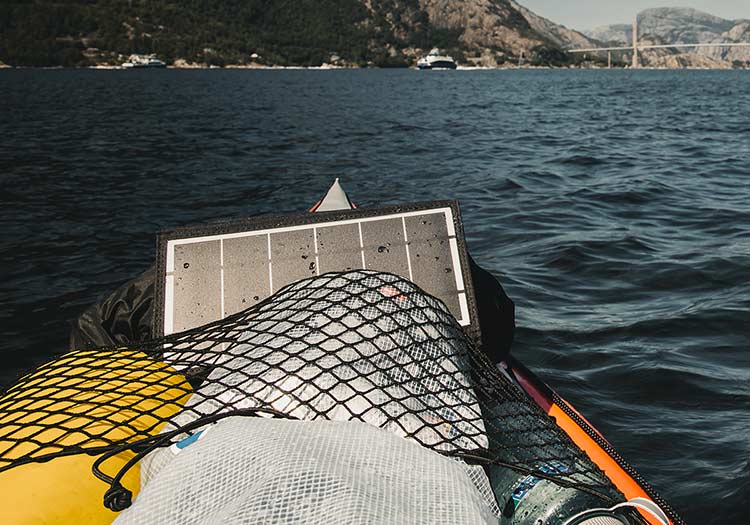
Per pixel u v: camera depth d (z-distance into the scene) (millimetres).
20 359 4738
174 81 58844
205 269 2504
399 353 1813
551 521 1667
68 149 15305
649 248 7523
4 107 27688
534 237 8055
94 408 1827
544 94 45219
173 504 1211
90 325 2809
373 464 1240
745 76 114562
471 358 2080
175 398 1896
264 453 1220
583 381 4426
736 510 3088
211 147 16031
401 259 2564
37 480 1676
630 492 2482
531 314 5621
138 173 12281
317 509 1055
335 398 1637
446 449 1617
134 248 7441
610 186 11320
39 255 7098
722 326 5312
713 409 4059
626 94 46281
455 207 2645
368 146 16703
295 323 1864
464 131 20625
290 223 2568
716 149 16734
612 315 5590
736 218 9047
